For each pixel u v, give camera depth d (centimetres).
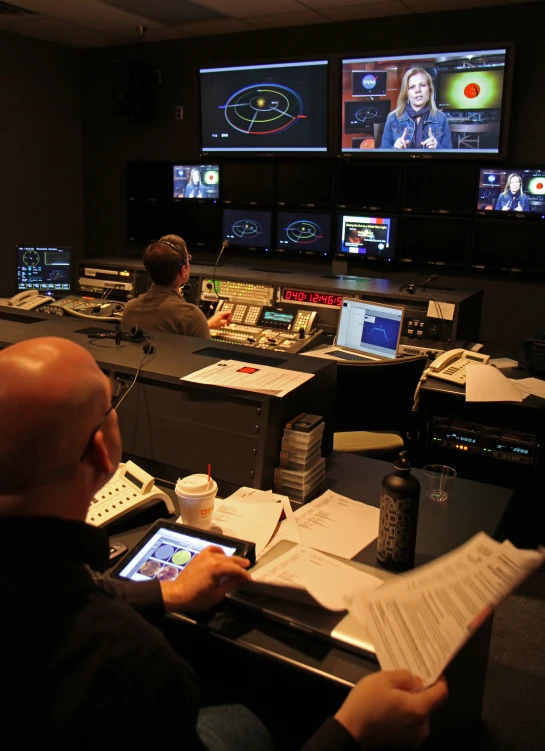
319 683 113
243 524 153
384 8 420
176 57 530
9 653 82
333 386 202
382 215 455
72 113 586
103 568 96
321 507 168
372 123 434
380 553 141
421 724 98
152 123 555
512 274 427
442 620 109
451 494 183
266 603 128
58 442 88
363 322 361
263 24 472
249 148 485
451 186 429
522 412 296
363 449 285
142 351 205
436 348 361
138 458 189
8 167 544
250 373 182
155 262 292
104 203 600
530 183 405
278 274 438
